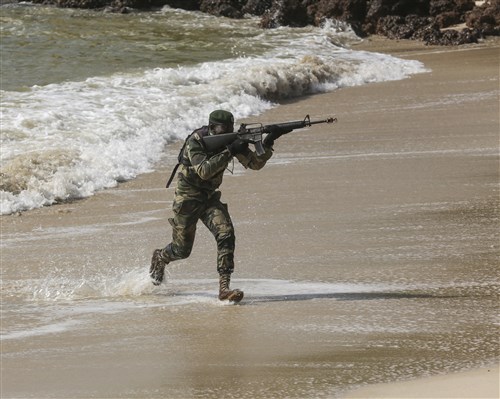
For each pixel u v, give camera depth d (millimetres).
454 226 21000
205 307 15922
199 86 44031
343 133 34750
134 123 35125
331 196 24625
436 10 74250
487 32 69125
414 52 63000
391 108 40406
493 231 20484
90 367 12914
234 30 69375
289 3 72688
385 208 23016
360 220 21891
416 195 24344
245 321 14898
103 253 20188
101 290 17453
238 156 15859
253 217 22672
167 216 23781
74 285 17797
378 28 72062
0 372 12836
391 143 32219
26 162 28062
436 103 41000
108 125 34250
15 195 25969
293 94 46094
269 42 63562
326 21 72000
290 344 13539
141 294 17172
